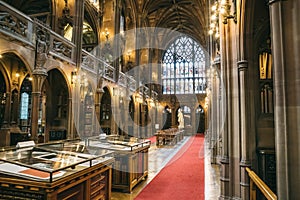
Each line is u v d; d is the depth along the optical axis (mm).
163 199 5988
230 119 5809
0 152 4555
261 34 5602
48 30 9680
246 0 5238
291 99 2629
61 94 12391
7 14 7555
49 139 11930
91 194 4617
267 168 5285
